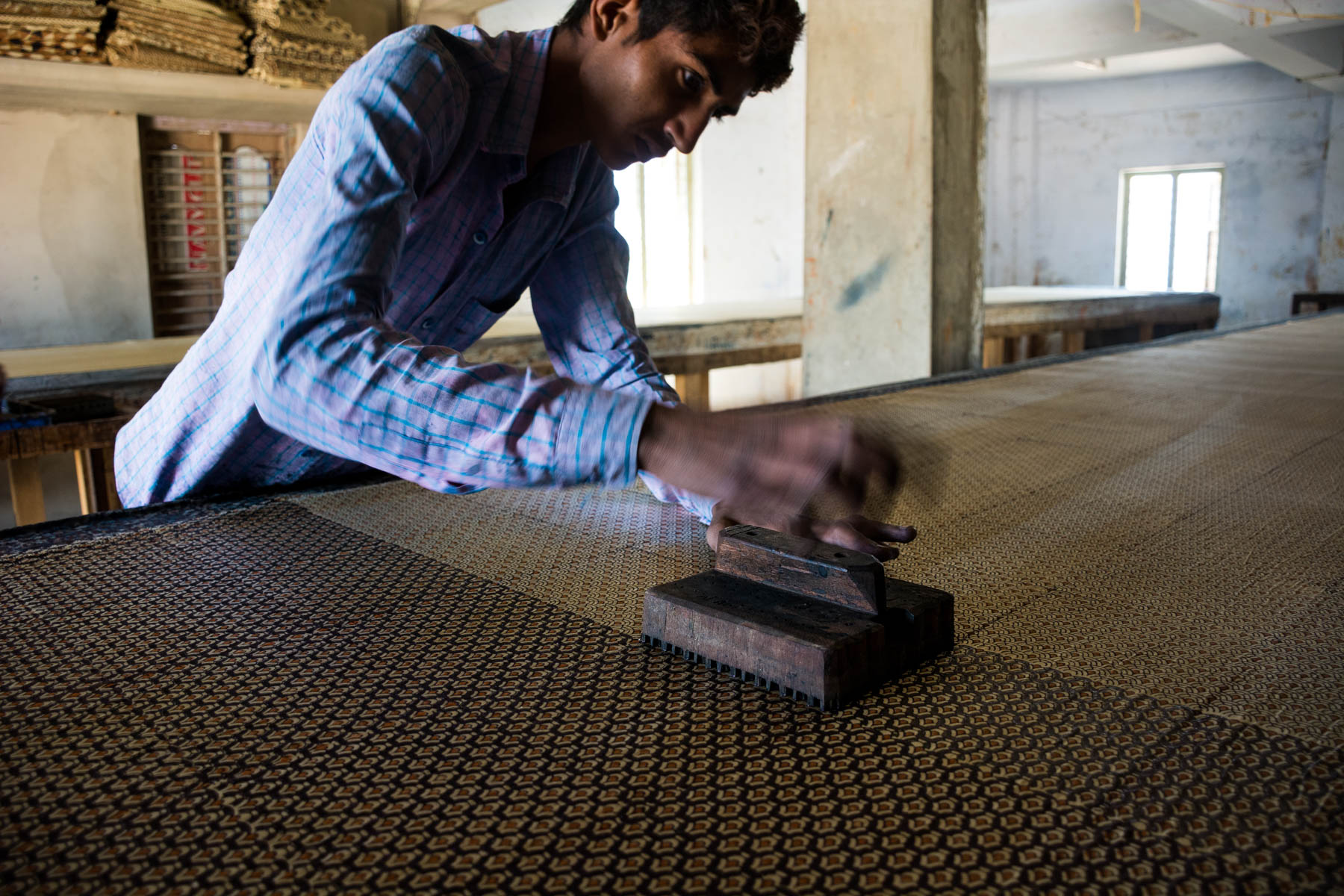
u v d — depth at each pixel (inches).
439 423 30.2
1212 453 71.8
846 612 34.0
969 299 164.4
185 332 278.1
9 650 35.5
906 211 155.3
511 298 57.0
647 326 235.9
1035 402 96.8
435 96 38.0
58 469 215.9
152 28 207.9
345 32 234.7
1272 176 525.0
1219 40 375.2
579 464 29.2
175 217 270.4
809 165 166.6
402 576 44.3
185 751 28.3
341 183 34.4
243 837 24.1
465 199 48.5
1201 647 36.3
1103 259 587.5
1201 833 24.3
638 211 443.8
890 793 26.3
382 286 33.5
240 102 233.0
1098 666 34.6
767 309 311.4
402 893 22.0
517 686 32.9
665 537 51.0
